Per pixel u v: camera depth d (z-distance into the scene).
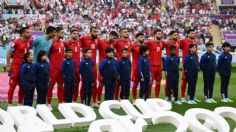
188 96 19.11
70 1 57.00
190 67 18.88
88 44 17.67
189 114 12.75
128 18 56.47
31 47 16.66
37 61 15.98
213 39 54.09
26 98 15.69
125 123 12.12
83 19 54.06
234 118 13.45
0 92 21.69
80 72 16.97
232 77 30.36
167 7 59.94
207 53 19.44
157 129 13.38
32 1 55.84
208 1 62.16
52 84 16.77
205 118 12.98
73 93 16.98
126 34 18.36
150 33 51.91
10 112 12.58
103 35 47.91
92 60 17.11
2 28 47.28
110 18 55.53
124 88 17.67
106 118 13.23
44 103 16.20
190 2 61.41
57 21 51.81
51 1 56.25
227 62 19.69
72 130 13.26
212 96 19.95
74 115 12.95
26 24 49.03
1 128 11.71
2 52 39.03
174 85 18.72
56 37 16.80
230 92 23.02
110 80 17.17
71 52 16.67
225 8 61.81
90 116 13.06
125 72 17.55
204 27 55.38
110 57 17.20
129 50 18.22
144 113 13.81
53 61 16.75
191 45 18.91
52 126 12.11
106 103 13.63
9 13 52.38
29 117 12.32
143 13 58.00
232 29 56.16
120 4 58.94
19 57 16.30
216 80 28.02
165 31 52.97
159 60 18.81
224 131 12.35
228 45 19.72
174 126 13.74
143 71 17.83
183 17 57.84
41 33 45.62
